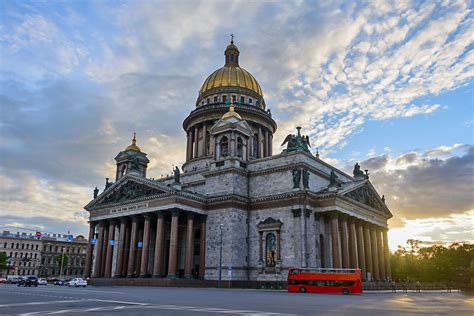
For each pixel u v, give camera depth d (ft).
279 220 255.50
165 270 290.97
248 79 392.68
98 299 131.44
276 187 269.23
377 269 301.22
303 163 263.08
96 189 338.34
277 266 246.68
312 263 243.40
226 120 295.07
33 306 103.40
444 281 531.91
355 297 164.66
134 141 382.63
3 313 84.79
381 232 327.67
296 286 211.61
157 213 269.03
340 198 258.78
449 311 99.96
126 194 293.64
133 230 281.13
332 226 251.19
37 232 400.06
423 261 563.48
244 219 270.26
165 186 265.34
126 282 264.93
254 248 263.70
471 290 369.91
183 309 95.45
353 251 265.34
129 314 82.94
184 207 262.06
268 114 374.63
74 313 84.69
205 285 252.62
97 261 304.71
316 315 83.46
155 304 111.24
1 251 621.31
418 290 310.86
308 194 250.98
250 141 334.44
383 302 133.39
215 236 266.77
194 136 371.56
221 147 298.76
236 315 81.56
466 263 530.68
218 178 281.74
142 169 372.99
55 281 343.87
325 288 204.85
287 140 287.07
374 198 313.32
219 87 380.99
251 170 285.02
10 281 372.17
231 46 415.64
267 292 199.11
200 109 364.17
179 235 295.69
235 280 251.60
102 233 310.86
